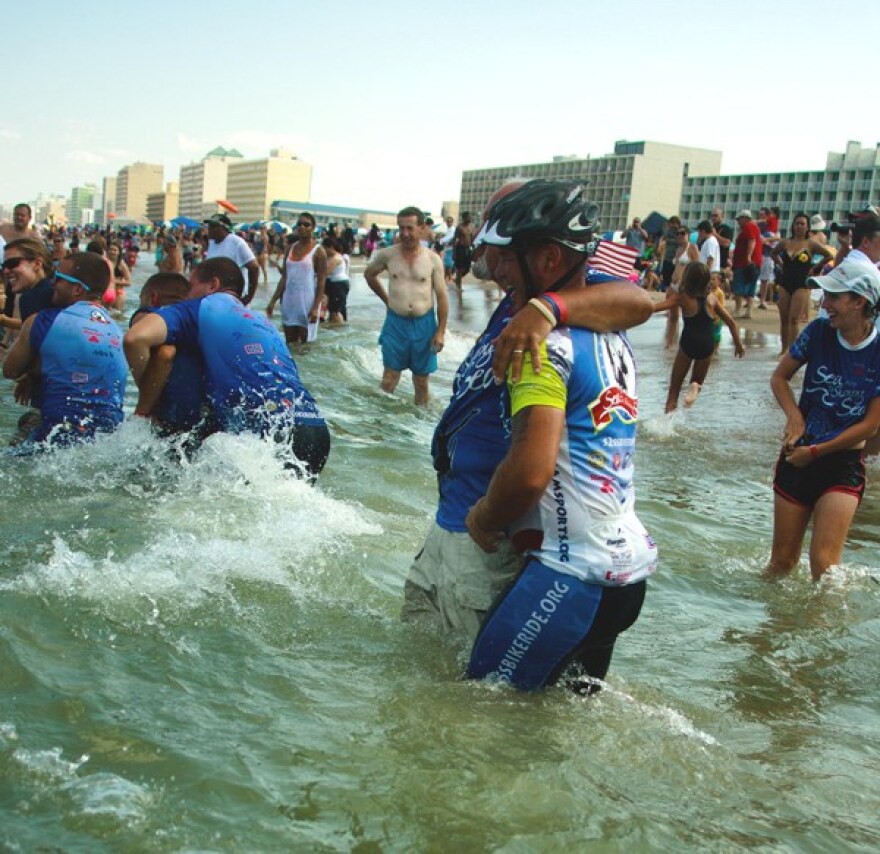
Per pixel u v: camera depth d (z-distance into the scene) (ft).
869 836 7.72
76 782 7.09
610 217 444.96
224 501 15.62
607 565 8.52
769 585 15.17
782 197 380.37
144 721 8.23
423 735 8.36
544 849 6.85
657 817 7.48
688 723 9.48
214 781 7.32
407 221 29.19
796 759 9.20
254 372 17.53
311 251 38.65
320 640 10.52
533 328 8.19
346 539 14.35
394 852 6.65
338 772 7.65
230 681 9.24
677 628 12.96
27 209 38.96
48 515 14.38
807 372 15.24
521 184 9.27
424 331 29.86
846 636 13.12
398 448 22.72
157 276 20.17
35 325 18.38
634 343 52.47
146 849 6.37
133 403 25.26
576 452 8.46
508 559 9.54
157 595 11.23
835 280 14.40
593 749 8.43
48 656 9.35
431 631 10.12
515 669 9.04
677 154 434.30
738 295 61.67
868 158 353.10
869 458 25.17
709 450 26.27
